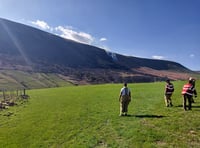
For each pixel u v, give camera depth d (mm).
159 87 57469
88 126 25516
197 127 20531
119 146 18844
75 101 43469
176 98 36594
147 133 20391
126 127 22969
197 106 28547
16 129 27781
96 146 19641
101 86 73000
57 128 26219
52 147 21109
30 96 58312
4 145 23031
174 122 22453
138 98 41000
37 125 28453
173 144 17859
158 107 30750
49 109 37562
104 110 32531
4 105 43938
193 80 26953
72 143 21188
